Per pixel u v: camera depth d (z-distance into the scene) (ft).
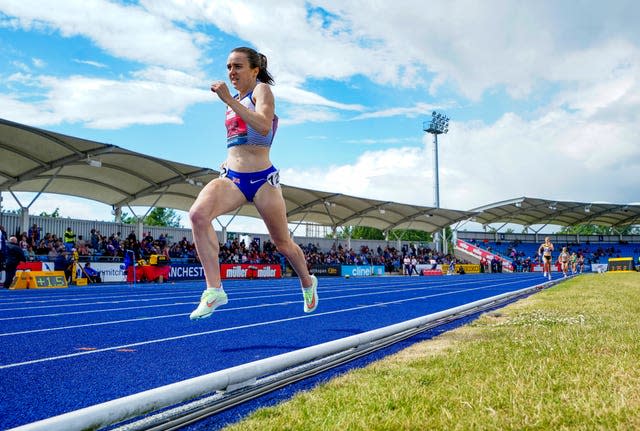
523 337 14.94
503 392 8.66
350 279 93.30
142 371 11.93
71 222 94.02
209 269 12.48
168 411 8.74
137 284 70.38
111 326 20.51
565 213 180.86
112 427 7.93
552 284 58.23
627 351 12.08
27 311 27.40
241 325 20.86
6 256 57.41
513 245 192.85
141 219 99.09
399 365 11.87
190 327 20.20
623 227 207.82
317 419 7.72
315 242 140.77
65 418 6.06
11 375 11.50
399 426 7.15
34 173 73.10
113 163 77.92
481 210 158.92
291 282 77.05
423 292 47.62
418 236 340.18
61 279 59.93
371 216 142.51
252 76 12.96
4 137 62.95
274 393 9.96
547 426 6.93
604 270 171.63
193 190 99.19
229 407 8.97
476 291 49.88
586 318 19.65
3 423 8.14
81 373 11.71
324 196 114.21
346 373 11.32
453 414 7.57
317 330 19.29
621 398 7.98
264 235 125.80
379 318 23.75
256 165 12.73
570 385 9.05
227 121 13.08
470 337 16.24
